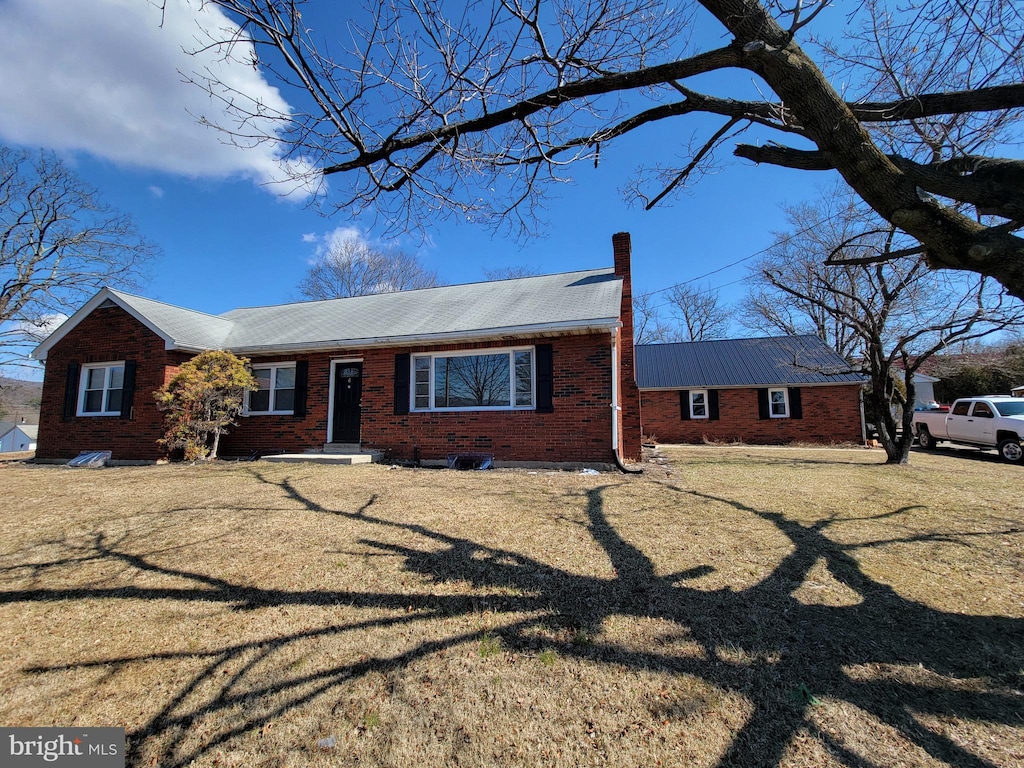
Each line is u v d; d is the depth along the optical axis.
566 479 8.10
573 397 9.62
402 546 4.62
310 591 3.78
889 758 2.07
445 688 2.62
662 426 20.39
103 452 11.49
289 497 6.63
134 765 2.18
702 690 2.54
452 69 3.04
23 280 19.20
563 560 4.23
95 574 4.14
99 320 12.16
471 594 3.67
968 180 2.45
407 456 10.63
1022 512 5.70
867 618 3.22
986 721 2.28
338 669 2.82
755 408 19.30
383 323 11.74
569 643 3.00
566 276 13.29
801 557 4.23
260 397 12.21
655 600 3.50
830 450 15.23
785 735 2.21
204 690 2.67
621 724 2.33
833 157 2.60
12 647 3.10
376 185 3.42
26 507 6.27
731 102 3.24
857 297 10.77
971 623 3.13
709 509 5.86
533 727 2.33
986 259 2.23
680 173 4.19
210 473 8.87
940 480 8.12
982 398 13.39
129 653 3.02
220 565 4.28
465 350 10.39
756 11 2.42
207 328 13.20
